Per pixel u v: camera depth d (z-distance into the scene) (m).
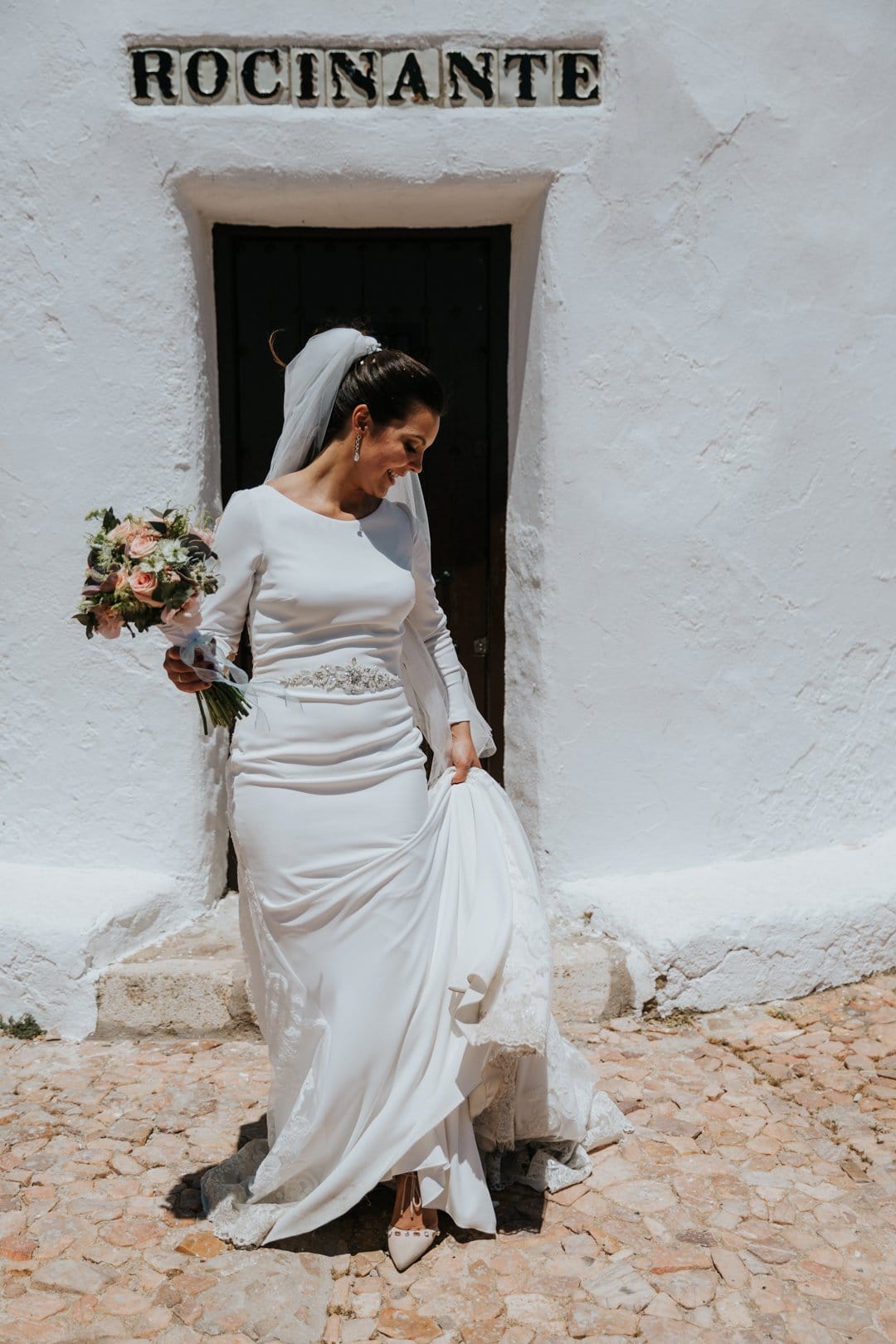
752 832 4.42
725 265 4.07
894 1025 3.93
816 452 4.29
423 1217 2.79
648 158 3.94
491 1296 2.64
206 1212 2.92
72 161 3.85
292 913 2.77
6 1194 3.01
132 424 3.97
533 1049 2.66
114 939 3.89
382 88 3.82
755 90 4.00
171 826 4.15
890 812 4.73
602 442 4.05
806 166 4.11
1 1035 3.85
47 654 4.10
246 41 3.77
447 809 3.00
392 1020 2.73
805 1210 2.95
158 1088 3.53
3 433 4.00
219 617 2.79
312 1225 2.78
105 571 2.58
